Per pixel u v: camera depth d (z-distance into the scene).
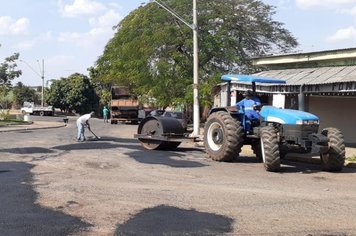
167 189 9.98
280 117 13.59
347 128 23.45
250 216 7.80
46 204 8.44
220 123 14.88
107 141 21.97
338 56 22.09
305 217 7.80
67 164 13.62
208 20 34.59
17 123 40.31
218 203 8.70
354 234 6.88
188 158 15.67
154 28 35.09
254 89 15.25
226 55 34.03
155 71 34.75
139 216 7.69
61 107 79.00
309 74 22.09
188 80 34.16
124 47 37.00
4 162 13.90
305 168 13.96
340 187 10.73
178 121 18.64
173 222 7.35
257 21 37.88
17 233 6.70
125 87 48.06
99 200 8.82
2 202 8.55
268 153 12.80
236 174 12.38
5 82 50.47
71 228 6.96
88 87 79.06
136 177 11.52
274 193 9.75
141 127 18.97
